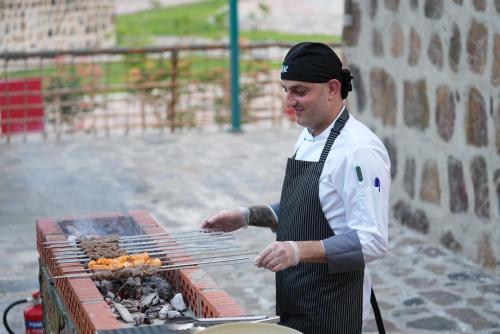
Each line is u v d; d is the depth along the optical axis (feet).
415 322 16.81
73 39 51.72
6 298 18.19
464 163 20.10
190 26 69.05
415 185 22.11
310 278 10.42
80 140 33.17
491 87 18.93
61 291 11.19
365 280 10.84
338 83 10.12
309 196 10.27
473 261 19.99
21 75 47.80
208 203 24.91
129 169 28.71
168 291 10.80
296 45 10.16
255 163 29.43
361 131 10.13
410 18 21.66
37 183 27.07
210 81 37.04
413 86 21.83
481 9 19.06
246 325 8.60
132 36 59.26
